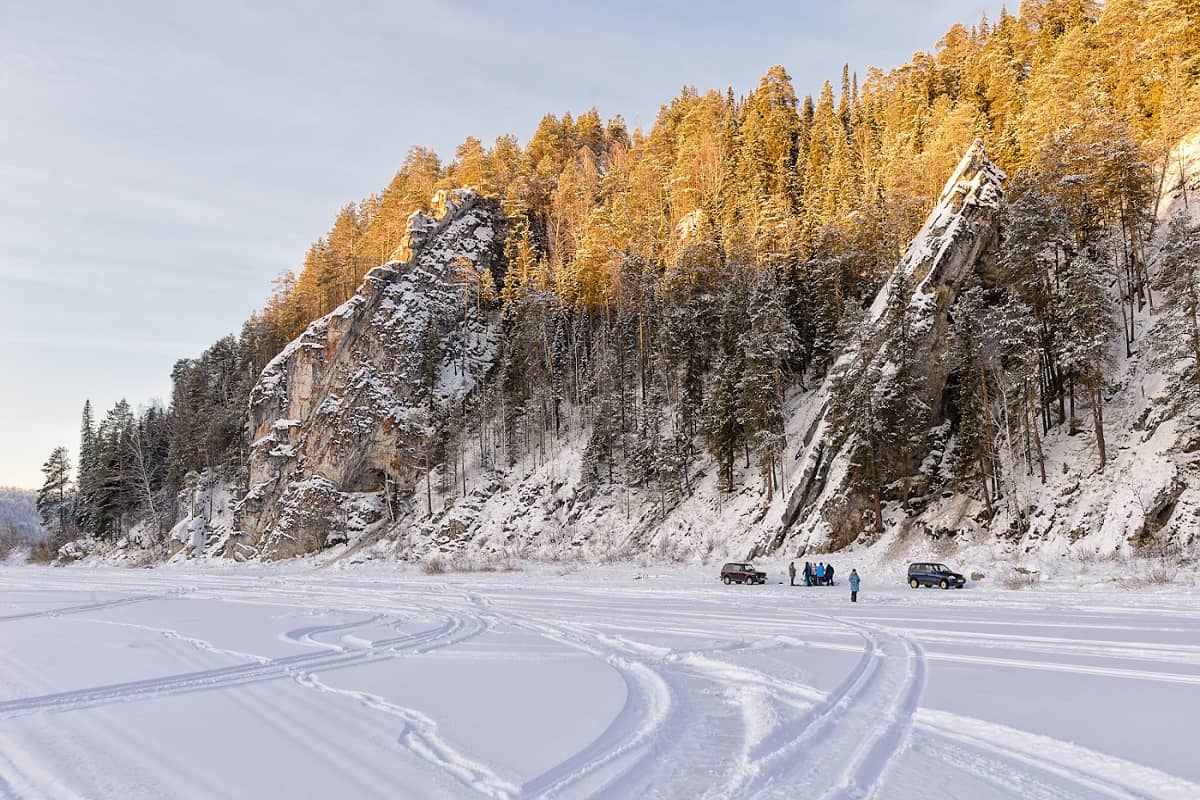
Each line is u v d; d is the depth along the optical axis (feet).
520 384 239.71
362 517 234.58
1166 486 109.50
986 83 256.52
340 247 342.64
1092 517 115.03
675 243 259.80
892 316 152.56
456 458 226.79
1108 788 22.77
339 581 155.02
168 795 24.70
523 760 27.32
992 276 161.27
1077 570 103.35
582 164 360.48
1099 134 159.84
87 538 314.55
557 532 190.29
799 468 157.58
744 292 189.98
